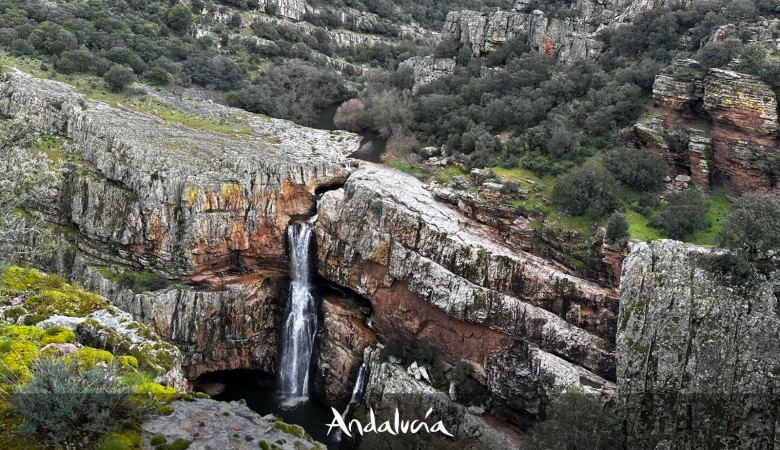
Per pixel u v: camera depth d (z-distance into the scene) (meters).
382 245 48.56
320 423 50.34
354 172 55.69
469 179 53.16
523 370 41.06
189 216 51.19
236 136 63.84
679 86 48.25
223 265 54.72
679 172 48.09
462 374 43.16
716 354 34.38
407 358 46.91
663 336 35.56
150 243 51.81
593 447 32.38
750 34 51.69
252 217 53.56
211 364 53.56
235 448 13.49
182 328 51.28
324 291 56.19
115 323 21.12
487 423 41.50
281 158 57.00
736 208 37.81
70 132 58.06
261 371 56.44
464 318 43.53
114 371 14.32
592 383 37.84
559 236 44.44
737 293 35.03
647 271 36.47
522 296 42.59
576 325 40.91
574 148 51.91
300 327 55.75
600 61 62.25
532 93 60.47
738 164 44.16
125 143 54.25
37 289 21.53
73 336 18.36
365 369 48.94
